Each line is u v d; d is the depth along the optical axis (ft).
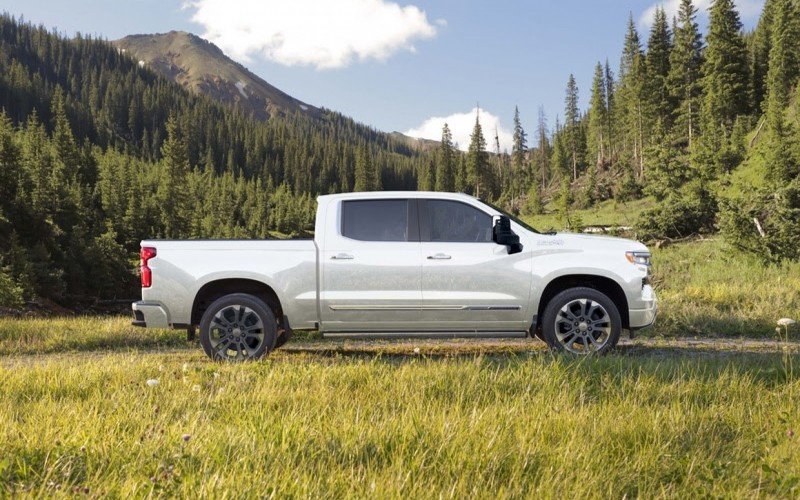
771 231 68.54
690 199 113.39
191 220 413.80
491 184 442.50
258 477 9.68
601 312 24.23
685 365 19.92
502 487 9.30
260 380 18.20
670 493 9.92
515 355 24.79
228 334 24.08
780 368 19.42
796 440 11.95
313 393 16.53
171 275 23.94
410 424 12.56
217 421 13.73
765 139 201.57
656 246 110.11
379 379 18.07
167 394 16.49
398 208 24.64
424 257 24.09
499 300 24.07
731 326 31.96
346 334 24.38
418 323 24.26
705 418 13.65
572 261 24.18
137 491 9.06
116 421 13.35
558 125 408.26
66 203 234.17
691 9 289.12
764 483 10.22
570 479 9.89
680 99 295.69
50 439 11.89
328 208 24.64
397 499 9.05
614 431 12.54
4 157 214.48
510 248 24.20
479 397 15.78
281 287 24.02
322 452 11.21
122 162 486.79
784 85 249.96
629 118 312.29
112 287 213.25
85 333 33.45
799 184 70.64
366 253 24.12
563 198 282.97
